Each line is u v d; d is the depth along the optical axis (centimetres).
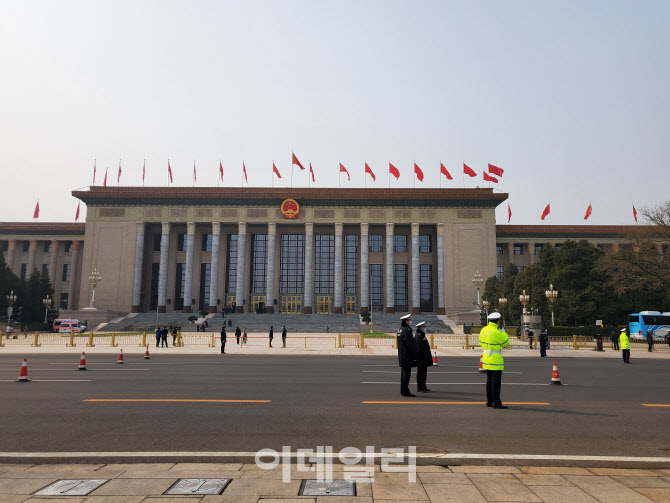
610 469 646
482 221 8612
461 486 569
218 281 8825
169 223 8694
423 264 9031
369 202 8700
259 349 3706
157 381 1605
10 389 1398
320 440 796
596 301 5675
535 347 4153
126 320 7606
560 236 8981
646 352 3700
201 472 619
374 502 515
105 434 835
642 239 4834
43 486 561
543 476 611
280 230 9100
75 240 9269
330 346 4159
